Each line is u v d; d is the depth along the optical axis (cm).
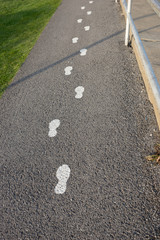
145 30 356
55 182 165
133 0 539
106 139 191
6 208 155
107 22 441
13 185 170
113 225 133
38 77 303
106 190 152
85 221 138
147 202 140
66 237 132
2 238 139
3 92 285
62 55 348
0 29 521
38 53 372
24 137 211
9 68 341
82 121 215
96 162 173
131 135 190
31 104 253
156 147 174
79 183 161
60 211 146
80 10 554
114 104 228
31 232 139
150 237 124
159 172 156
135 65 288
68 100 247
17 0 786
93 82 269
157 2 174
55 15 557
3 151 201
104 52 332
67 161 179
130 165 165
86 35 403
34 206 153
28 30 488
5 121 236
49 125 219
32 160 187
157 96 124
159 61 265
